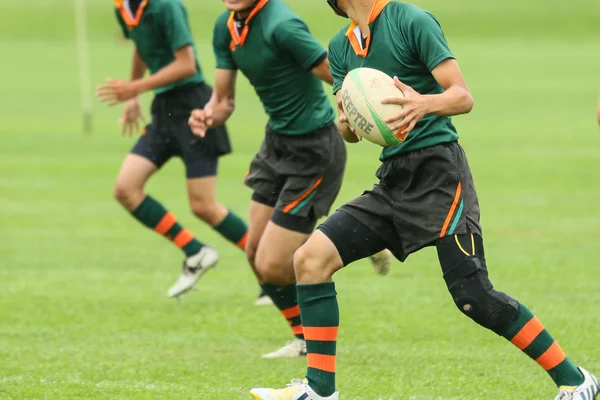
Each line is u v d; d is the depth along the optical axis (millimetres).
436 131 18875
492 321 18422
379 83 18453
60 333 27234
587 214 47156
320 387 19266
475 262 18438
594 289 32406
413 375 22891
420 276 35375
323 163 25234
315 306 19234
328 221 19375
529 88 117312
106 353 25062
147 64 32531
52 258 38500
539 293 31844
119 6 31781
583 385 18656
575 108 98312
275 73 25031
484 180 57594
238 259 39219
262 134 80500
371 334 27062
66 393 21234
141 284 34219
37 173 60969
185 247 31297
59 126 86000
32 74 131125
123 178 31359
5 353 24969
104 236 43250
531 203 50188
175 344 26156
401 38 18641
